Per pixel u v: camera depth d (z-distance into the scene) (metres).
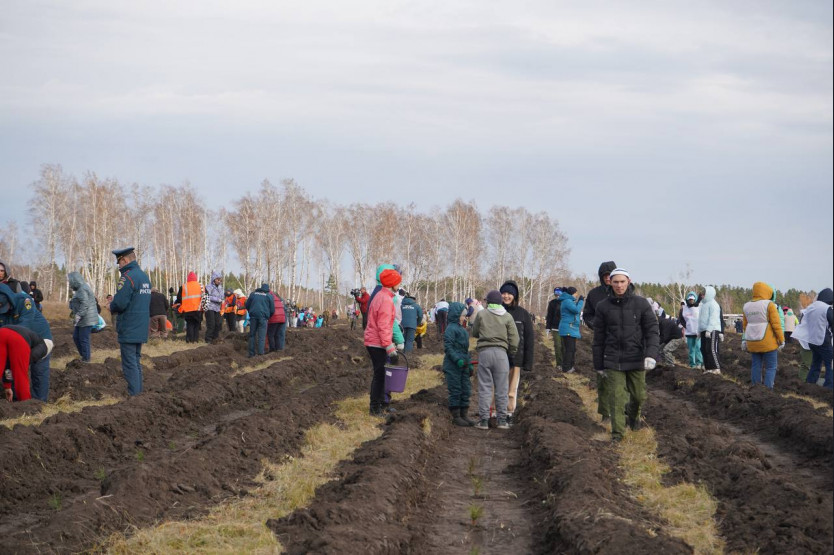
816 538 6.50
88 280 79.38
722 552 6.54
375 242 91.06
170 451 10.97
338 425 12.41
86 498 8.15
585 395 15.80
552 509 7.66
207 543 6.73
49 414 12.41
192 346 24.75
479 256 97.00
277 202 91.00
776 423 12.44
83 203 79.19
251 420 11.08
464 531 7.57
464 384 13.82
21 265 92.31
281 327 25.33
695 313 21.88
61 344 22.75
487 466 10.36
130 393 13.93
